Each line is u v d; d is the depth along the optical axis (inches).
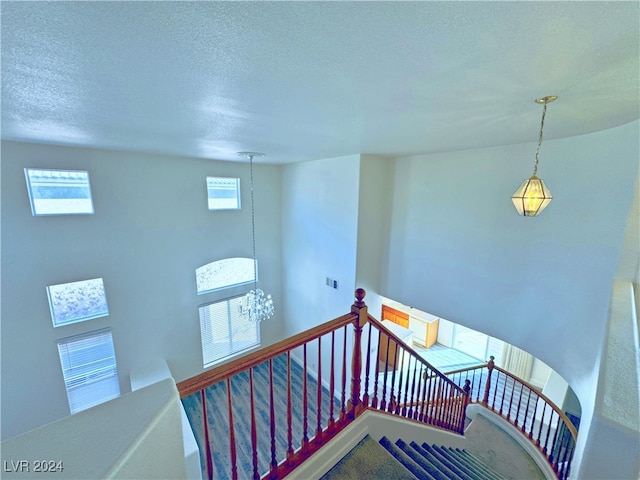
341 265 207.9
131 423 38.3
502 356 274.2
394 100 79.5
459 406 153.0
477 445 150.3
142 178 187.0
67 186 163.2
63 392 174.2
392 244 202.1
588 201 116.1
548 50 52.0
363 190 189.6
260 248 255.6
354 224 193.6
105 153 171.6
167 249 203.8
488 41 49.3
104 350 187.5
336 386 222.2
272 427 68.4
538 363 251.6
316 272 231.8
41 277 160.1
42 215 156.7
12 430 159.5
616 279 103.6
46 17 41.3
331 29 46.1
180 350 219.5
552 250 129.6
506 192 144.7
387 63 57.8
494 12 41.2
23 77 63.0
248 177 239.8
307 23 44.0
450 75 63.1
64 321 171.3
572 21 43.1
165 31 45.9
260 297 210.5
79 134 124.2
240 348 257.0
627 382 50.9
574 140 120.0
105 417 39.2
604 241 110.7
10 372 156.6
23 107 84.5
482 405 177.0
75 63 56.9
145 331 201.0
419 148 157.5
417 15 42.0
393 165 195.9
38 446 33.6
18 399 160.1
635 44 49.4
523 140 131.3
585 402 106.8
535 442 146.3
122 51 52.4
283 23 44.1
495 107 84.4
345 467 77.0
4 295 151.2
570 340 122.9
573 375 120.0
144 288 196.9
